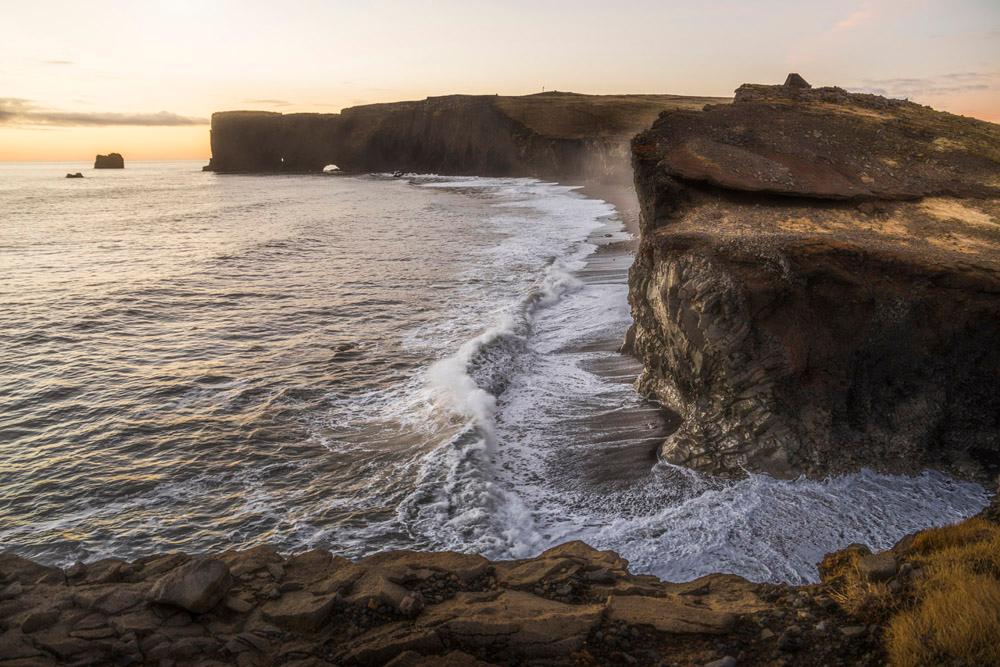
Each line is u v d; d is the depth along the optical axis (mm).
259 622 6227
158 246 36500
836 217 14117
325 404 13992
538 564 7449
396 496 10172
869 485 9977
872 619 5848
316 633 6082
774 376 10680
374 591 6609
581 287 24156
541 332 18906
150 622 6141
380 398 14266
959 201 15469
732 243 11758
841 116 20375
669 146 16766
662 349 13570
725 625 6012
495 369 15523
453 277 26625
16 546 9156
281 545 8969
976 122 22766
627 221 43500
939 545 7027
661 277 12977
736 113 19609
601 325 19172
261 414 13492
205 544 9094
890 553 7285
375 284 25625
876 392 10758
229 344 18297
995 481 9797
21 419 13391
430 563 7469
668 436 11953
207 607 6336
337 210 58312
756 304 10906
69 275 27750
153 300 23219
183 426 13000
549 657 5699
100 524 9695
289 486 10656
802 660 5496
